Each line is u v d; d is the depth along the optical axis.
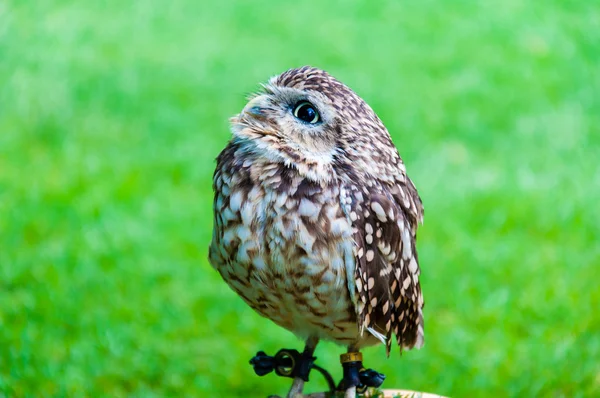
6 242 13.05
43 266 12.43
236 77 19.05
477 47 20.38
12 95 17.83
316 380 10.52
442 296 11.91
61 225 13.59
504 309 11.55
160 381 10.42
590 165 15.69
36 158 15.90
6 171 15.30
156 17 21.81
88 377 10.31
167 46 20.45
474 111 17.55
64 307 11.49
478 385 10.11
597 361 10.49
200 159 15.85
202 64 19.59
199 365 10.63
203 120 17.31
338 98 5.72
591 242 13.27
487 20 21.61
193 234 13.38
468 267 12.49
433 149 16.23
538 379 10.17
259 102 5.77
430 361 10.59
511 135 16.77
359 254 5.66
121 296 11.87
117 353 10.73
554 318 11.40
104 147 16.36
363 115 5.79
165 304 11.73
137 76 18.91
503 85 18.64
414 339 6.44
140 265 12.53
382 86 18.56
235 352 10.88
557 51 20.08
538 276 12.30
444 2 22.70
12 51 19.38
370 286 5.79
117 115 17.50
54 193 14.46
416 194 6.23
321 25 21.70
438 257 12.69
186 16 21.98
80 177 15.13
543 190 14.73
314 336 6.20
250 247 5.66
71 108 17.64
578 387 10.05
